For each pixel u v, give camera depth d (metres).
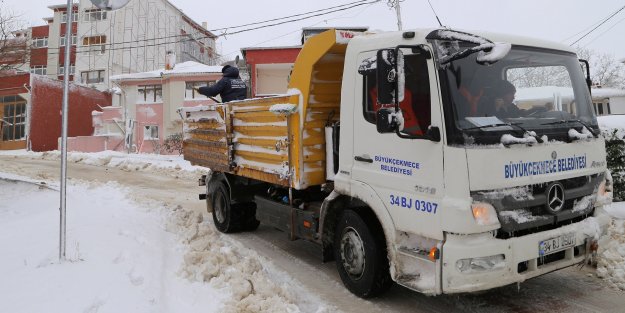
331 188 5.28
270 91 23.66
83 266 5.10
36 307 4.04
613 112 23.36
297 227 5.67
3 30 14.57
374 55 4.44
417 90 3.96
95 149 28.48
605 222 4.43
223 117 6.98
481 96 3.89
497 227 3.63
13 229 7.00
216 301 4.37
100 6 5.39
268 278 5.21
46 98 30.73
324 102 5.25
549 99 4.34
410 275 4.09
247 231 7.82
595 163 4.43
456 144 3.63
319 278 5.45
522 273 3.82
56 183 12.61
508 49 3.72
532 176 3.84
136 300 4.23
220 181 7.72
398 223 4.15
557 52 4.58
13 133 30.64
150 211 8.91
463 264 3.62
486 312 4.40
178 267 5.43
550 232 3.93
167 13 45.25
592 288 4.90
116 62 39.34
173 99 27.50
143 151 28.66
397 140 4.14
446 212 3.63
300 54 5.23
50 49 41.84
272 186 6.61
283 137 5.51
